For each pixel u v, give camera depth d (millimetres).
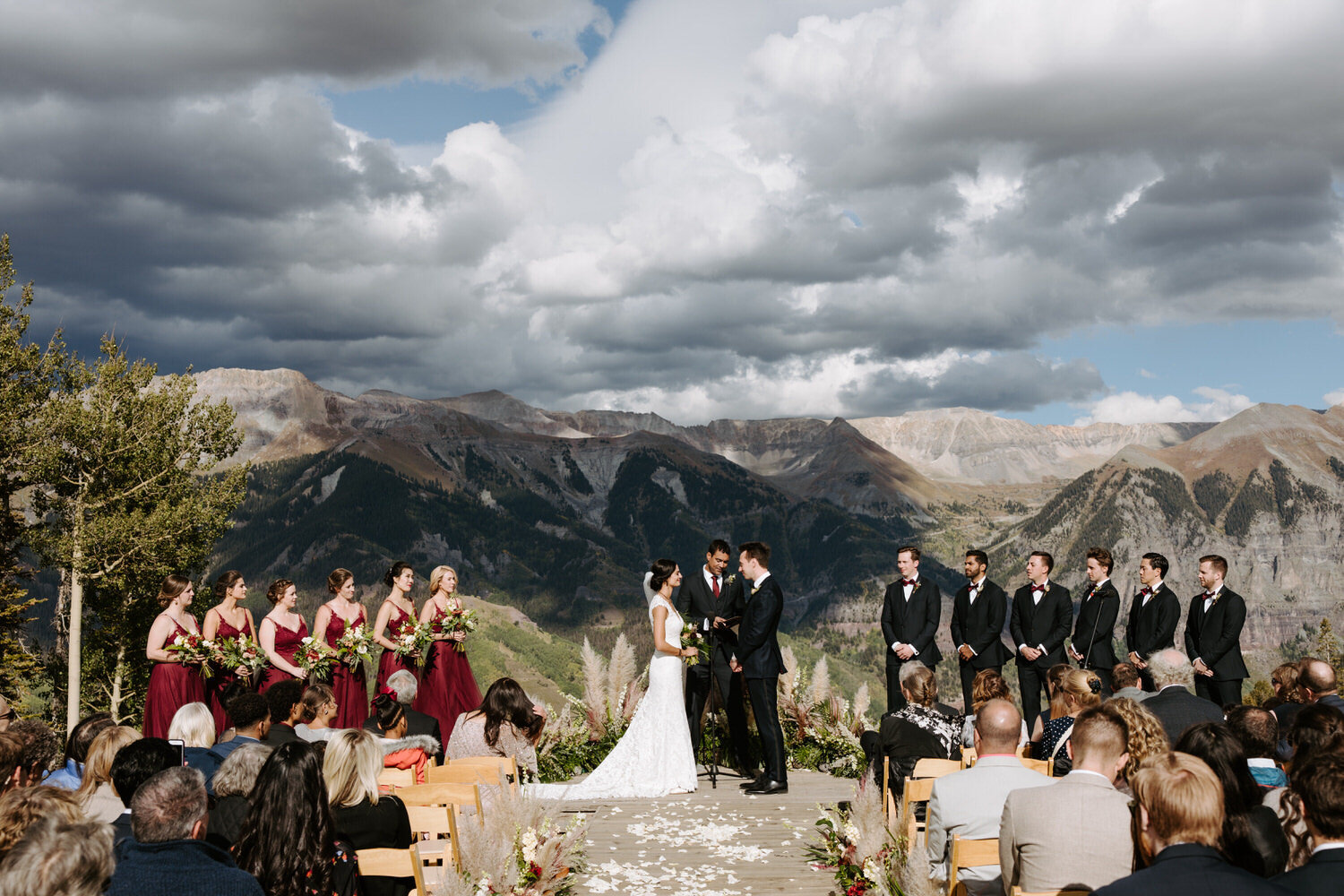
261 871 4012
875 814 5855
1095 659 10570
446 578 10453
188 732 6023
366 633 10055
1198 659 9961
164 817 3635
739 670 9359
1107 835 3963
